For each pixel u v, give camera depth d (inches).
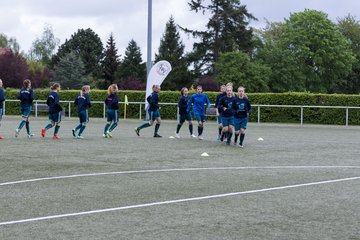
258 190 370.0
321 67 3132.4
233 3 2950.3
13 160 525.7
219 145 705.6
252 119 1374.3
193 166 496.7
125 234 251.0
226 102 704.4
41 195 348.2
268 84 2999.5
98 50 4744.1
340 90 3575.3
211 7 2940.5
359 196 349.1
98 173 446.9
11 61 3142.2
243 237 247.1
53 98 760.3
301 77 3041.3
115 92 802.8
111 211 301.1
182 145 698.8
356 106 1294.3
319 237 247.6
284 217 288.0
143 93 1437.0
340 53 3139.8
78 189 370.9
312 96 1327.5
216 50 2893.7
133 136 839.1
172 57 3440.0
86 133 892.6
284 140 807.7
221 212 299.7
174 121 1310.3
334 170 475.8
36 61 4239.7
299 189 374.9
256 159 557.6
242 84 2669.8
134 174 443.2
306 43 3110.2
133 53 4005.9
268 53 3043.8
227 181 409.7
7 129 939.3
